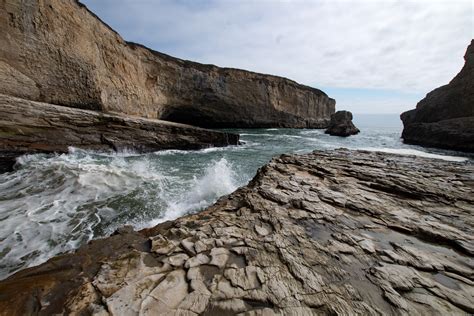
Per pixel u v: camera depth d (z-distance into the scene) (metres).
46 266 2.61
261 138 26.59
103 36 16.97
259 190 5.18
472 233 3.43
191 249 2.91
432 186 5.48
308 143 23.56
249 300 2.11
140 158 12.85
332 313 1.99
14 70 10.82
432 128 22.86
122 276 2.40
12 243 4.18
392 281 2.41
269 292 2.20
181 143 16.41
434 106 27.25
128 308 1.98
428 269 2.64
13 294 2.15
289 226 3.57
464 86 23.86
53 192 6.38
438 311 2.04
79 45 14.14
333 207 4.33
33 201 5.82
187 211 6.15
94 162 10.26
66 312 1.94
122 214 5.64
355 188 5.43
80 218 5.24
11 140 9.44
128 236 3.47
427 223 3.76
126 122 13.73
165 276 2.41
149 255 2.80
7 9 10.48
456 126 20.78
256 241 3.13
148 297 2.11
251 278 2.39
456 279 2.49
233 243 3.07
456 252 3.03
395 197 4.93
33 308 1.99
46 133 10.60
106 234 4.73
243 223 3.69
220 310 1.99
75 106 14.05
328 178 6.24
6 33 10.50
